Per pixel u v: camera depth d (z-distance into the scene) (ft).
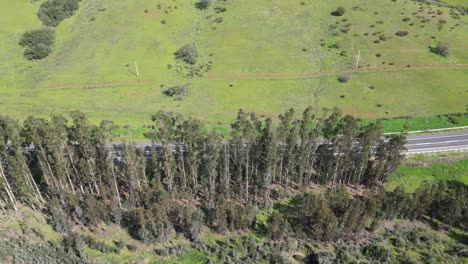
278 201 292.61
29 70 463.01
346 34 513.86
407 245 263.70
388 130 365.40
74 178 276.41
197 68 463.42
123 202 285.23
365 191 297.33
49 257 249.14
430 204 279.49
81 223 271.08
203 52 491.72
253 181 294.87
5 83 440.86
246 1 583.99
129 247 258.57
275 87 432.25
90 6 565.53
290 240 264.93
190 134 262.06
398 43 496.23
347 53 481.87
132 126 368.07
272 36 515.91
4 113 385.70
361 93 419.95
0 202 267.39
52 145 248.11
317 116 382.22
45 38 496.23
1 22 529.86
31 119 248.52
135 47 493.36
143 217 253.24
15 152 251.19
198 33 524.52
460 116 383.45
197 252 258.57
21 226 262.47
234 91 426.10
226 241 264.31
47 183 268.21
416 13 554.87
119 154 325.83
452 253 258.78
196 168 281.33
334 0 587.68
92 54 483.92
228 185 285.84
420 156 334.85
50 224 268.41
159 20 538.47
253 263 253.24
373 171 299.58
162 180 294.25
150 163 314.35
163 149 271.08
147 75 449.06
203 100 411.75
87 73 453.58
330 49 490.90
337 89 426.51
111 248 256.32
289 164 284.20
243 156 284.82
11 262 245.65
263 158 277.03
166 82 439.63
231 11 563.48
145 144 344.90
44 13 531.50
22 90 429.38
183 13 556.10
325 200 261.44
